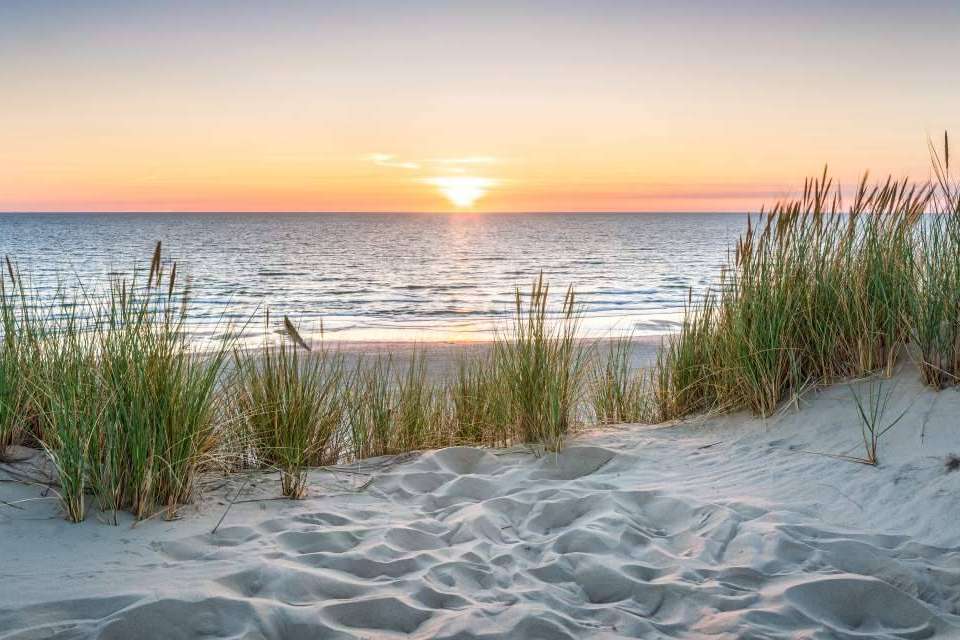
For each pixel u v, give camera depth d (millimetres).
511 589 2799
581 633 2463
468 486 4246
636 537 3342
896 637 2461
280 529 3400
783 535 3148
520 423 5270
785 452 4445
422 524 3566
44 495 3523
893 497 3584
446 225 160500
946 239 4625
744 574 2875
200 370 3932
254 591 2684
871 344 4957
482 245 72688
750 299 5395
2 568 2721
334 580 2787
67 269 35781
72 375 3682
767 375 5137
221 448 4230
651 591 2766
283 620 2451
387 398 5508
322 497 4004
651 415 6012
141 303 3785
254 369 4941
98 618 2373
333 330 16422
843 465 4074
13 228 114938
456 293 28953
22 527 3150
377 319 19750
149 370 3600
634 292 27906
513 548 3254
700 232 109375
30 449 3977
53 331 4199
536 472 4520
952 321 4461
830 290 5238
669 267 42531
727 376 5441
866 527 3359
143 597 2473
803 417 4840
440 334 15828
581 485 4156
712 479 4180
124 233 95500
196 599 2471
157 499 3592
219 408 4379
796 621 2508
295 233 104125
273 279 35281
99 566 2805
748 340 5270
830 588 2703
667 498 3793
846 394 4879
